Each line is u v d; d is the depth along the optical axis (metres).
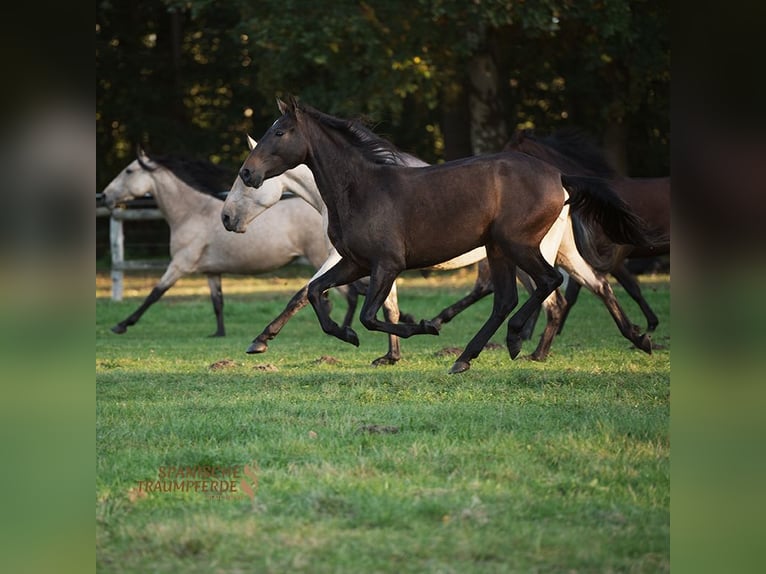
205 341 19.17
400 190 11.88
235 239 19.84
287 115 12.06
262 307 25.91
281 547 6.50
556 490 7.59
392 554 6.37
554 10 28.39
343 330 12.58
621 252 17.48
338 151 12.09
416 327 12.11
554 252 14.70
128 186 20.22
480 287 16.92
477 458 8.41
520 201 11.82
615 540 6.59
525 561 6.27
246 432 9.52
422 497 7.36
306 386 12.24
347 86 30.89
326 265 15.34
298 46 29.92
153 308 26.44
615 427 9.44
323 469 8.08
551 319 14.70
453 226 11.80
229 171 20.58
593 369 13.45
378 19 29.45
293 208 19.78
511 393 11.50
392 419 9.98
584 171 16.58
